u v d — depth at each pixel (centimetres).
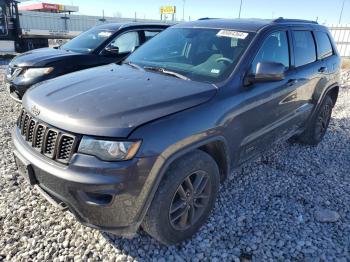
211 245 291
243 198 365
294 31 423
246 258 279
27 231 298
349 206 358
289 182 406
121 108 251
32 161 259
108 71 351
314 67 455
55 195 251
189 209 284
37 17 2248
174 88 290
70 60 629
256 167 442
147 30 747
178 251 283
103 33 709
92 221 244
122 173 231
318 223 327
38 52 685
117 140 233
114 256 274
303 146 527
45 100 275
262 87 340
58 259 269
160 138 242
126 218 244
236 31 365
